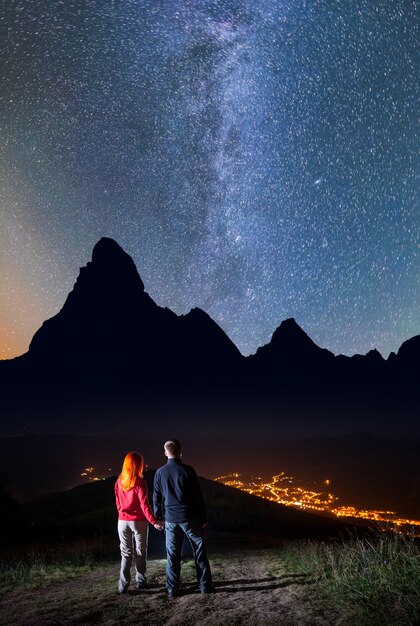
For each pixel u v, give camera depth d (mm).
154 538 18875
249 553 13219
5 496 24609
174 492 6992
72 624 5910
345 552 9188
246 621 5621
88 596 7383
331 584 6926
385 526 8195
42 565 10797
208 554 13422
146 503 7246
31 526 23797
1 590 8266
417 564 6496
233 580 8055
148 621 5859
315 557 9203
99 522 25188
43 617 6285
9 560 12773
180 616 5980
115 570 10352
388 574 6438
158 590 7414
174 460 7129
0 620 6266
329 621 5438
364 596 5961
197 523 7016
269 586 7395
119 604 6707
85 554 13180
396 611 5430
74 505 33031
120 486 7430
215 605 6391
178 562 7031
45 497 39688
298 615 5730
